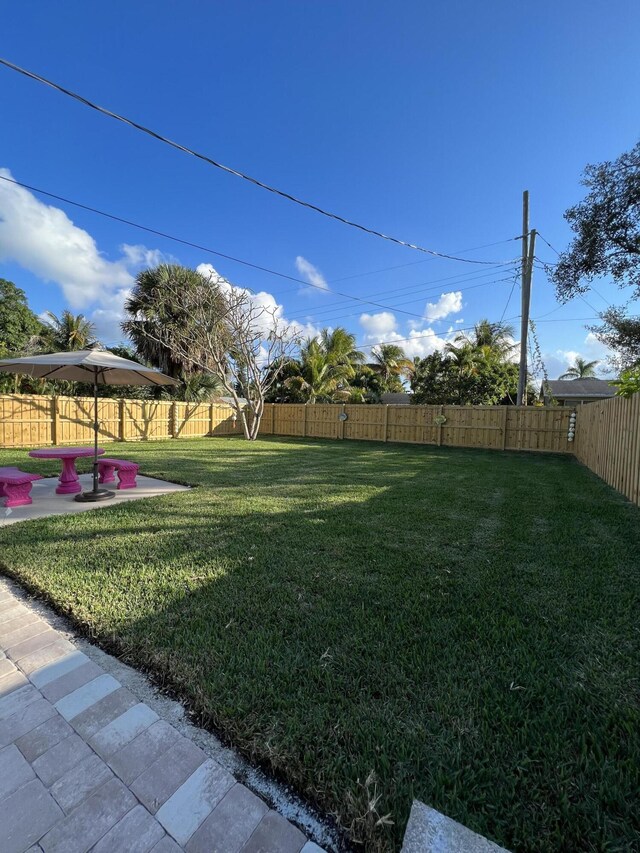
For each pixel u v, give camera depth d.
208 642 2.03
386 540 3.54
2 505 4.74
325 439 14.44
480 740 1.45
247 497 5.12
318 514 4.34
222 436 14.69
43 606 2.46
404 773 1.32
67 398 10.64
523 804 1.21
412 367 25.11
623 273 6.98
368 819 1.16
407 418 13.38
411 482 6.32
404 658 1.91
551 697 1.67
